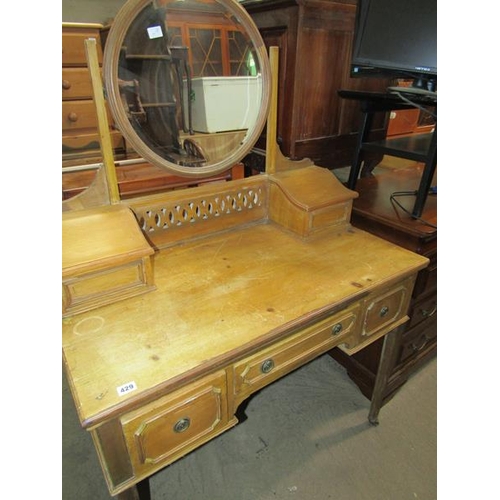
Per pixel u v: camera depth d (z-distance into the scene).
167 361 0.68
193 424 0.73
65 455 1.29
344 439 1.38
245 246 1.12
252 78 1.06
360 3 1.09
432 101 1.09
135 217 0.94
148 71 0.90
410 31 1.04
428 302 1.44
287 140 1.51
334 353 1.69
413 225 1.24
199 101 1.00
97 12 1.50
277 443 1.37
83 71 1.02
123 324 0.78
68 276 0.77
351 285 0.93
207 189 1.11
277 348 0.82
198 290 0.90
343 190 1.20
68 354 0.70
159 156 0.97
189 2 0.91
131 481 0.70
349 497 1.19
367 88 1.63
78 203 0.91
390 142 1.39
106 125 0.87
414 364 1.61
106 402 0.60
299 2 1.27
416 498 1.19
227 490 1.21
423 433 1.41
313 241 1.15
